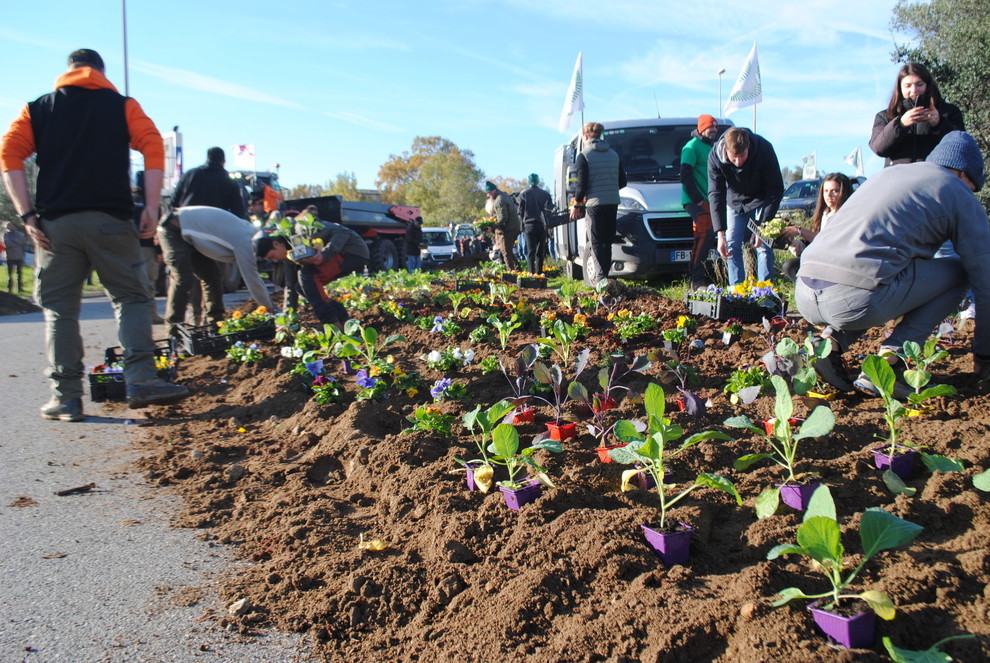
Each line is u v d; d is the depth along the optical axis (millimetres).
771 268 7262
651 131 10742
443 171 71062
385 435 4121
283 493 3473
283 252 6746
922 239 3504
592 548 2438
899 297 3574
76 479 3885
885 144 4355
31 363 7527
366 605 2457
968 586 2002
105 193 4738
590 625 2096
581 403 3939
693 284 8164
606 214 8430
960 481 2564
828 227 3770
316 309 6586
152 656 2256
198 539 3115
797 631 1875
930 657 1681
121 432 4762
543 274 13164
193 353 6863
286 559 2809
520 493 2877
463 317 7621
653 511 2660
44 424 4988
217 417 5027
